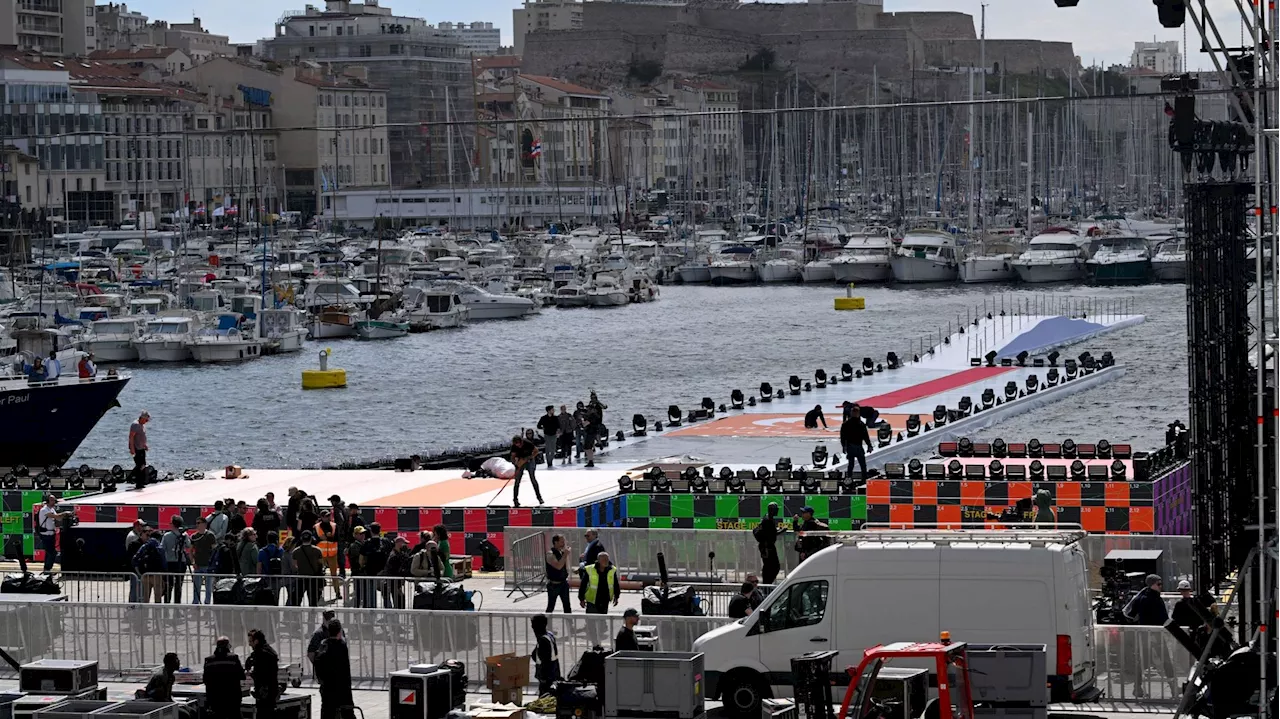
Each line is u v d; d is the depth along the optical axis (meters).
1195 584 37.97
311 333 191.00
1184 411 110.06
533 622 39.00
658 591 45.03
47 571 53.22
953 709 31.92
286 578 47.38
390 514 60.56
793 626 36.94
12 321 163.88
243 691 37.97
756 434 87.44
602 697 36.44
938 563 35.94
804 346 174.50
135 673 42.97
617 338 187.62
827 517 61.47
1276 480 32.34
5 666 43.34
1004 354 133.88
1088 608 36.31
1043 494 56.62
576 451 79.75
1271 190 33.00
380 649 41.84
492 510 60.03
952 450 68.56
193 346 169.00
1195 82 36.62
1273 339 31.89
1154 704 38.28
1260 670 32.16
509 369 162.00
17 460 90.62
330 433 125.19
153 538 50.44
